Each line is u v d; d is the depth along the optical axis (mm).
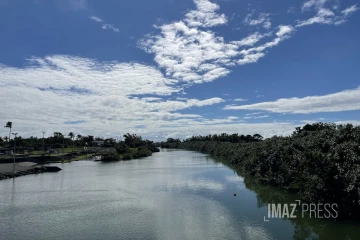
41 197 42344
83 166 93000
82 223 29188
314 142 36312
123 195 42844
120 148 139875
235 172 67750
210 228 26984
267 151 50719
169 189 46906
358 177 25875
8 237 25484
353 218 28203
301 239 23906
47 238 25109
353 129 32938
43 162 105062
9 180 61781
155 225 28109
